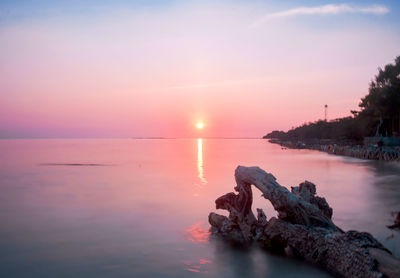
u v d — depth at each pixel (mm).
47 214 11930
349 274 6195
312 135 139625
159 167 31422
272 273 6734
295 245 7707
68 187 18656
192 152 65250
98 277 6531
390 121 65062
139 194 16094
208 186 18672
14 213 12102
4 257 7621
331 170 27844
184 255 7773
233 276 6578
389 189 16938
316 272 6742
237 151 70562
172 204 13617
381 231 9289
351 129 82938
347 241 6461
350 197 14625
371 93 59906
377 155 42219
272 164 34906
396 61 59500
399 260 5617
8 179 22656
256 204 13250
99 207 13086
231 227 9211
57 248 8242
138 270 6879
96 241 8820
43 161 39875
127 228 10086
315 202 9164
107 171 27953
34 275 6617
